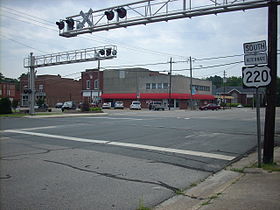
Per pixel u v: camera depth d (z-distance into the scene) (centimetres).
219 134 1356
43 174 632
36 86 6981
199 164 744
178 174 646
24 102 6919
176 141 1134
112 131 1477
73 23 1603
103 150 934
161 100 5888
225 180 599
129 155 854
